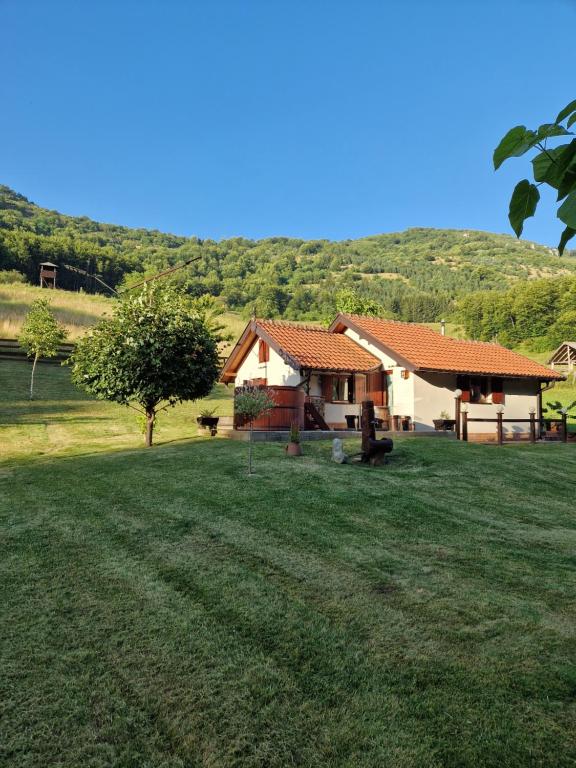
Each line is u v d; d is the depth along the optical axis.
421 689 3.81
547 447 17.22
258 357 22.38
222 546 6.65
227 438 16.69
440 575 5.87
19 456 15.69
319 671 4.03
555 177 1.49
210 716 3.54
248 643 4.41
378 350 21.91
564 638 4.52
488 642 4.45
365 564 6.14
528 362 24.78
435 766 3.11
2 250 98.56
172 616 4.86
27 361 35.50
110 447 16.48
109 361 14.83
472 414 21.72
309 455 12.94
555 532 7.72
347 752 3.22
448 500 9.23
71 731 3.40
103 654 4.25
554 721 3.48
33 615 4.89
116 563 6.12
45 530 7.38
